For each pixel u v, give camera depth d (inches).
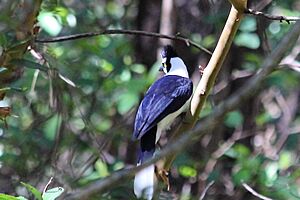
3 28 264.7
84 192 110.7
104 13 520.1
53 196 188.4
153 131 303.1
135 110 445.1
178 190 469.7
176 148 111.5
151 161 111.5
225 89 481.1
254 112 504.4
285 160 447.5
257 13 232.8
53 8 346.6
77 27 464.8
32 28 265.4
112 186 110.7
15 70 271.0
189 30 492.4
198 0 493.7
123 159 488.4
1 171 416.5
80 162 423.5
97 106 469.1
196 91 240.2
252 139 507.2
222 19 453.1
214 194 466.3
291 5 491.2
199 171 469.1
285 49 120.6
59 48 443.2
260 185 431.2
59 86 332.2
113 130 438.6
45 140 430.0
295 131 542.6
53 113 385.1
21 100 436.1
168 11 477.4
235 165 462.6
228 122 456.1
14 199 177.5
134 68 456.1
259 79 114.6
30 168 423.2
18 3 260.5
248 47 462.6
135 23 514.6
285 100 578.9
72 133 398.3
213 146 480.4
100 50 463.5
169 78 316.2
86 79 451.5
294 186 426.9
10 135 432.5
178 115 308.8
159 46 483.2
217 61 236.7
